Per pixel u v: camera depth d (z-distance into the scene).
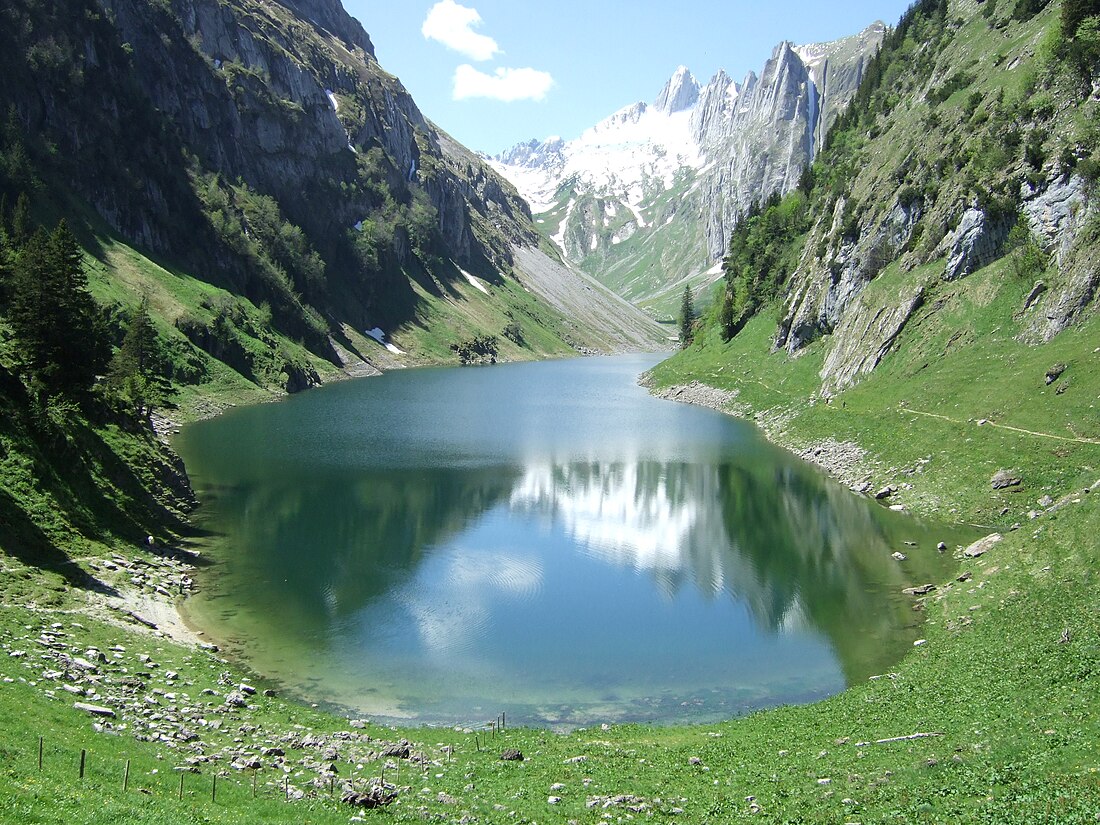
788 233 176.62
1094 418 67.31
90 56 177.00
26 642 35.84
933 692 36.22
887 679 40.59
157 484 66.94
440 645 46.94
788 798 26.84
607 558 62.53
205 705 35.22
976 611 46.56
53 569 46.81
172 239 173.12
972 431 77.00
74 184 155.88
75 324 65.38
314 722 36.00
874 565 59.59
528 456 100.56
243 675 41.78
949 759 27.14
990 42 130.38
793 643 47.62
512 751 33.19
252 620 49.12
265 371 156.25
